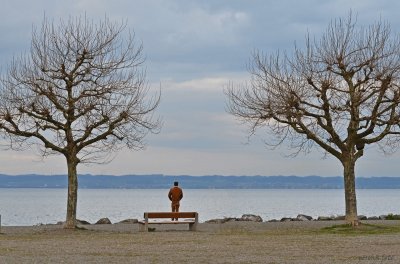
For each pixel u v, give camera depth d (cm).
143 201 16175
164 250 2200
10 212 8550
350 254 2069
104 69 3188
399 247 2298
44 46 3139
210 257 1981
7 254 2069
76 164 3209
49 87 3116
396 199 19262
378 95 3156
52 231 3119
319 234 2952
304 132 3259
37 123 3141
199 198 19850
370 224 3347
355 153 3259
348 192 3225
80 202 14688
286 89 3219
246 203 14162
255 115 3316
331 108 3180
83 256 2005
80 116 3158
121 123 3222
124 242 2538
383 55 3139
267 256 2011
